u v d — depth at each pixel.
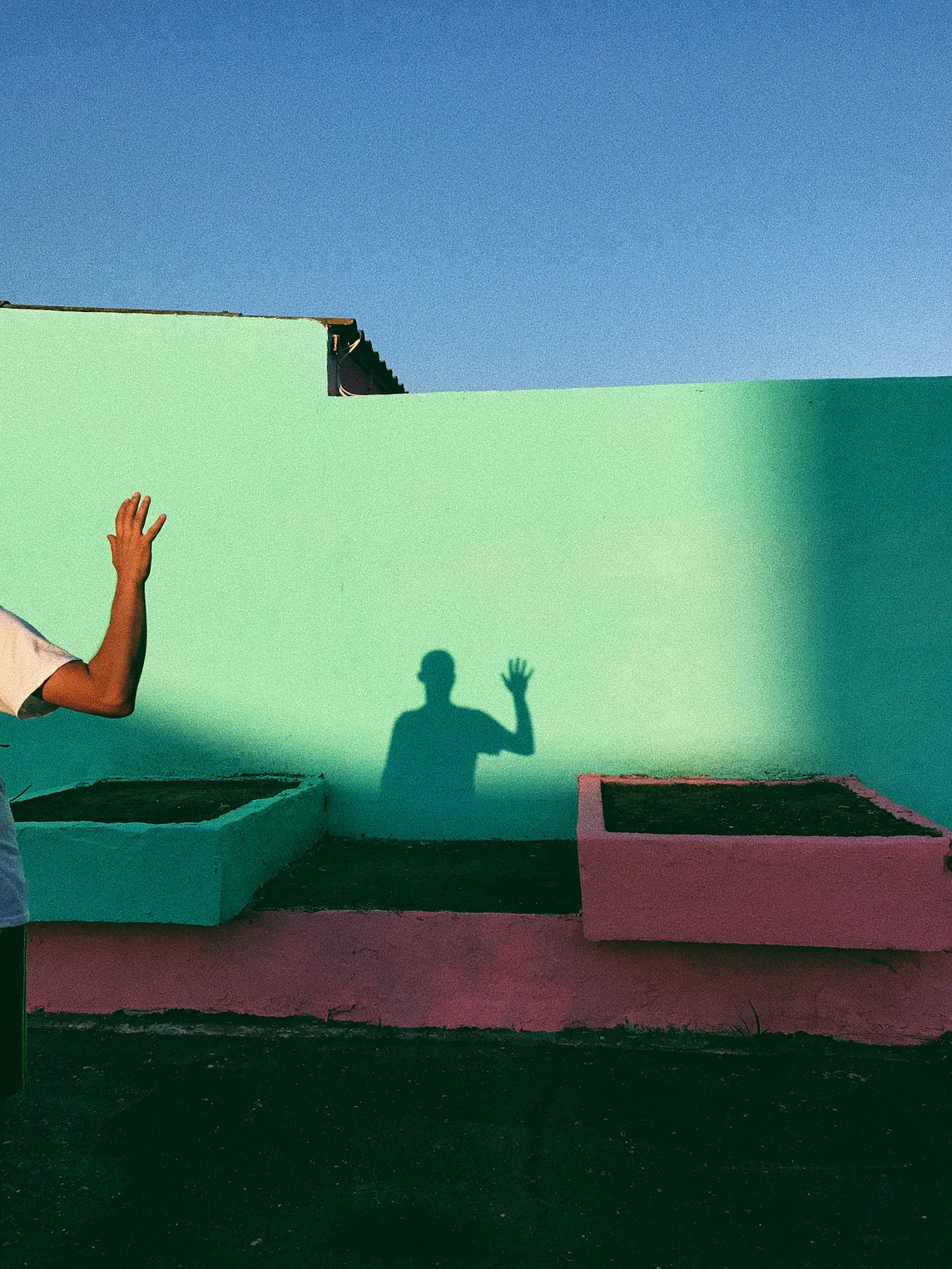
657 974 3.31
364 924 3.44
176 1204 2.35
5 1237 2.22
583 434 4.51
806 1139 2.63
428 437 4.61
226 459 4.75
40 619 4.83
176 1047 3.25
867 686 4.33
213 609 4.75
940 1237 2.20
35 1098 2.89
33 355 4.86
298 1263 2.13
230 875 3.35
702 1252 2.16
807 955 3.27
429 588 4.61
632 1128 2.70
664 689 4.46
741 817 3.50
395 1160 2.54
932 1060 3.09
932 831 3.18
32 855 3.36
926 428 4.29
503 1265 2.12
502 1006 3.36
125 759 4.78
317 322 4.71
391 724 4.64
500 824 4.57
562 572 4.52
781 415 4.38
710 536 4.43
